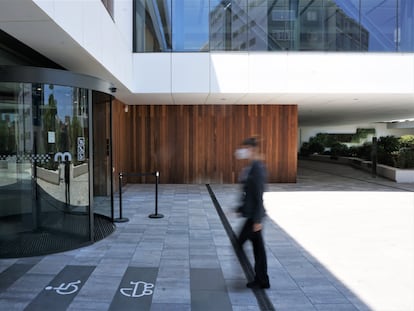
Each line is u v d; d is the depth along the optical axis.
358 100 10.85
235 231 5.78
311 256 4.61
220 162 11.77
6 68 4.27
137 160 11.72
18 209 5.13
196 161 11.74
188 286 3.63
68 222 5.07
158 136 11.69
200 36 9.43
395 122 27.34
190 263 4.29
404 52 9.45
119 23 7.69
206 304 3.24
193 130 11.71
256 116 11.76
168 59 9.36
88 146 4.98
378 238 5.48
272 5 9.52
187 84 9.37
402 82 9.45
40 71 4.40
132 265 4.21
